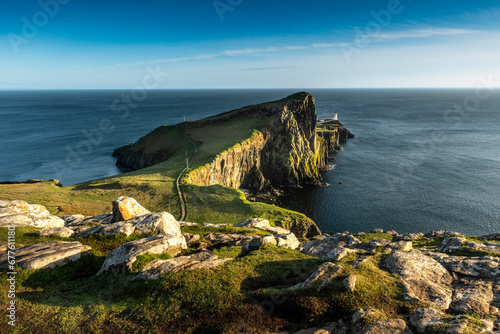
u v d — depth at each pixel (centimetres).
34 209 2947
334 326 1238
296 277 1680
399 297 1386
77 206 5875
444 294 1401
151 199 6612
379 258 1788
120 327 1309
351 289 1402
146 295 1500
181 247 2106
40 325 1345
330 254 1867
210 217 5731
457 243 2181
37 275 1731
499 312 1262
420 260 1706
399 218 7431
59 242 2069
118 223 2534
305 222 5925
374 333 1113
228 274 1631
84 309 1465
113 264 1780
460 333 1052
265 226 3819
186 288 1501
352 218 7606
